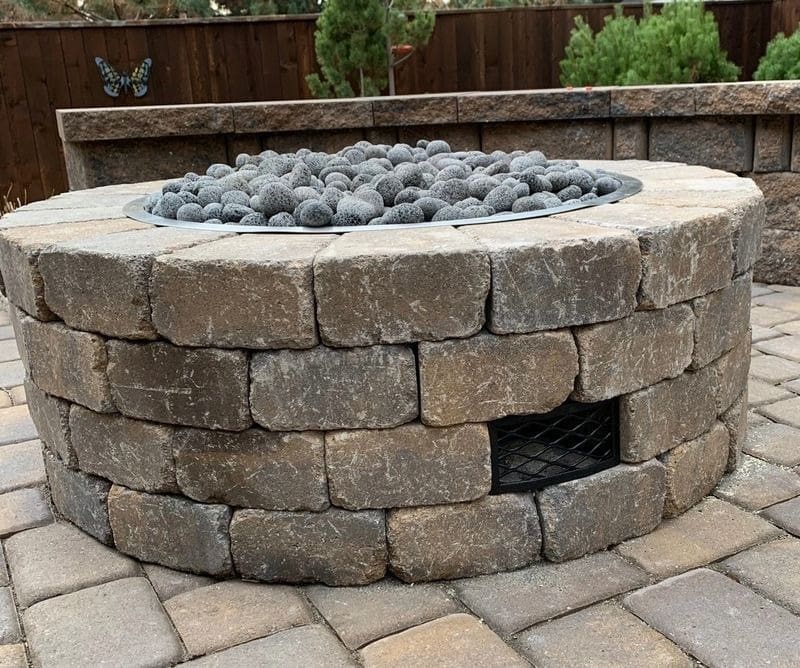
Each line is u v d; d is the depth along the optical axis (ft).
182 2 30.81
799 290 18.11
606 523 8.41
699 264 8.44
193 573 8.38
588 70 25.17
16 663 7.13
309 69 26.91
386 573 8.11
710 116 18.38
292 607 7.73
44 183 25.48
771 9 28.53
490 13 27.43
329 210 8.86
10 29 23.97
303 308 7.27
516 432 8.09
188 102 26.35
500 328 7.48
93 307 7.97
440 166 12.69
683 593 7.63
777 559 8.11
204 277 7.38
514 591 7.81
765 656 6.73
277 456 7.77
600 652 6.88
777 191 18.12
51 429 9.22
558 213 8.98
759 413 11.68
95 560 8.71
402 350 7.47
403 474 7.76
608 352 7.96
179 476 8.12
